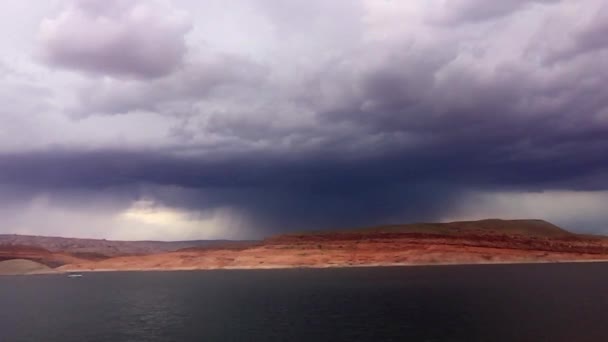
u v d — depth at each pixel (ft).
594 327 156.46
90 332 180.45
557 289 279.28
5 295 350.64
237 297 289.53
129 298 303.48
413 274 434.30
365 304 234.79
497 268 512.63
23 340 169.68
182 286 385.70
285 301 259.80
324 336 158.30
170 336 167.73
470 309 207.10
